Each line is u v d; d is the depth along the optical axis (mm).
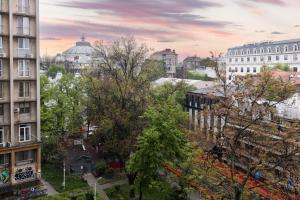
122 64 59750
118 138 49750
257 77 27875
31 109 46625
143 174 39094
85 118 60812
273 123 27156
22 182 45344
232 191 26719
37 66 46312
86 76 59844
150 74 60688
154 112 40625
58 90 57312
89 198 41938
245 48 103000
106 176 51969
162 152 38062
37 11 45875
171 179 41000
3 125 44344
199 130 29484
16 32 44500
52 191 45906
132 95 53281
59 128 57031
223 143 27125
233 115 26969
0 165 44344
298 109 35531
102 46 69500
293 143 24531
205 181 31922
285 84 25969
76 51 164750
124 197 44406
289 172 25188
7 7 43281
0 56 43156
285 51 90250
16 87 45094
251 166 25516
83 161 53656
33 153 46656
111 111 50594
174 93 62312
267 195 27797
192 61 129625
